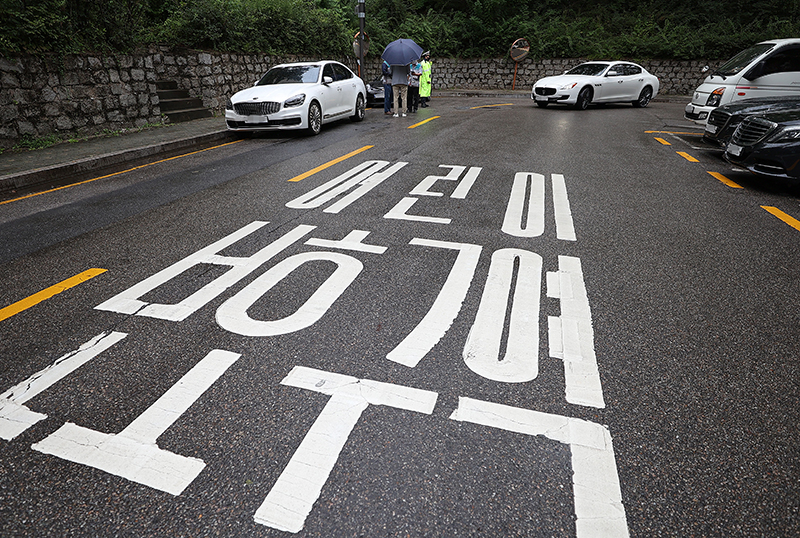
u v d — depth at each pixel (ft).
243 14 51.78
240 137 35.19
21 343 8.68
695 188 19.40
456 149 27.14
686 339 8.76
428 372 7.77
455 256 12.34
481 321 9.26
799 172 18.01
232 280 11.07
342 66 41.16
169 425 6.71
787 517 5.41
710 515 5.42
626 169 22.58
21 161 24.38
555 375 7.73
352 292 10.42
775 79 29.45
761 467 6.06
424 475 5.91
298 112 32.94
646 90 55.52
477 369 7.84
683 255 12.58
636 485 5.79
